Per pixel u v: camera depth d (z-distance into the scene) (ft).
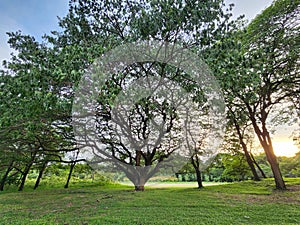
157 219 14.33
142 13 14.46
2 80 19.42
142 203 19.94
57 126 26.27
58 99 13.67
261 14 28.40
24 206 21.63
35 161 35.42
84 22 21.61
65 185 45.32
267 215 15.02
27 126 18.34
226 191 28.25
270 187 31.01
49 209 19.51
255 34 27.76
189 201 20.84
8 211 19.07
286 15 26.09
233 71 13.55
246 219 14.11
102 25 21.07
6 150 30.78
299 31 26.11
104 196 25.88
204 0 14.11
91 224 13.58
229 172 50.55
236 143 44.83
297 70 27.81
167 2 13.80
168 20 13.84
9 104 16.69
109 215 15.70
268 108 32.27
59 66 13.55
